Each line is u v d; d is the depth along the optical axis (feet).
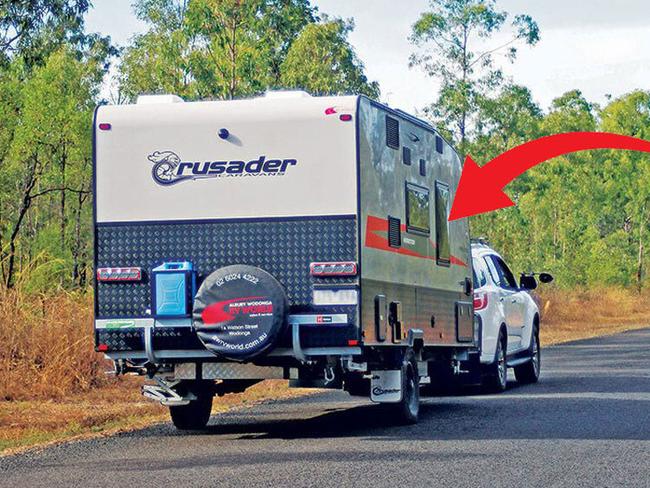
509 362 72.59
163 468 40.50
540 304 176.45
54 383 69.36
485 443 45.80
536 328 78.43
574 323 184.85
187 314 47.16
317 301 46.91
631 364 92.79
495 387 70.13
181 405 51.01
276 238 47.42
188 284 47.24
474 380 71.15
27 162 165.37
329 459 41.78
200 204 48.03
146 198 48.39
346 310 46.73
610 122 297.53
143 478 38.32
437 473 38.22
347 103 47.21
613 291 222.69
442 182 58.39
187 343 47.60
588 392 68.33
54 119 158.30
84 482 37.78
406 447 44.93
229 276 46.09
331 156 47.21
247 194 47.70
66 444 48.19
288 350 47.06
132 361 49.21
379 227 48.91
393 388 51.52
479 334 67.10
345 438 48.37
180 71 124.16
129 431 52.85
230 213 47.80
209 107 48.24
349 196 47.03
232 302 45.91
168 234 48.19
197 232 48.01
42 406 63.46
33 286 77.30
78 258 152.87
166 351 47.73
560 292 199.00
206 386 51.08
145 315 48.06
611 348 117.50
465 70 177.99
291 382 49.47
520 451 43.29
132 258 48.39
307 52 139.95
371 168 48.26
